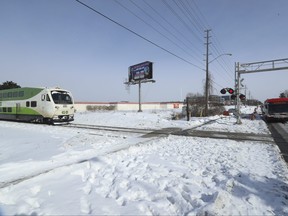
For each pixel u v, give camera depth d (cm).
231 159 780
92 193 471
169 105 8381
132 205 417
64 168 608
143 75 4297
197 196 463
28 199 431
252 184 535
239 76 2130
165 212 396
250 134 1461
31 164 671
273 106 2386
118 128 1850
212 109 3706
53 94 2075
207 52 3219
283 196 473
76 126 2005
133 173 607
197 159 783
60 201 429
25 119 2339
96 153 841
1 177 552
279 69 2058
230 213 391
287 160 802
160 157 808
